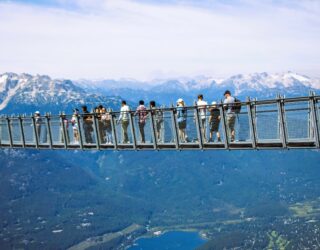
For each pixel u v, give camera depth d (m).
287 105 30.56
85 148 45.56
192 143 36.12
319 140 29.20
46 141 49.88
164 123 38.19
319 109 29.02
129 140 41.50
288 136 30.64
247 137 32.94
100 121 43.75
